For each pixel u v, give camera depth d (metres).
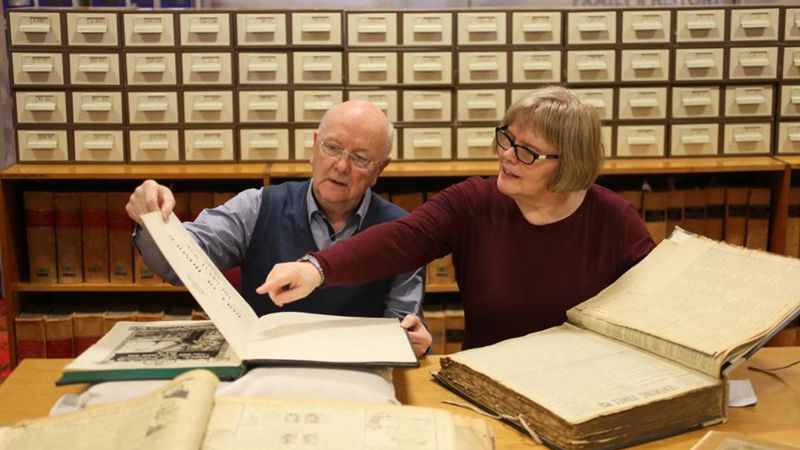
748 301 1.38
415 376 1.49
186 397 1.03
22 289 3.00
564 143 1.61
